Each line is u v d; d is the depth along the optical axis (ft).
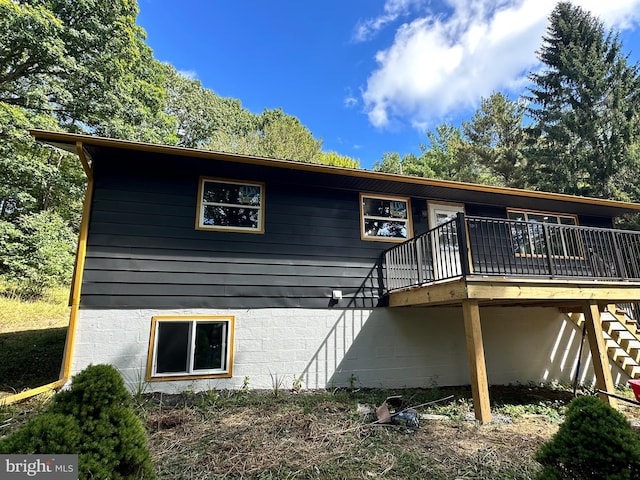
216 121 85.05
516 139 72.23
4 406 14.65
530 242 25.43
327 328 21.95
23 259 37.42
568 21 62.69
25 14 34.60
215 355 19.66
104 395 7.54
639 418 17.72
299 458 11.39
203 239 20.66
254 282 21.08
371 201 25.52
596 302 20.49
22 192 38.11
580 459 7.25
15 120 35.60
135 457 7.52
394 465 11.14
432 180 23.88
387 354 22.74
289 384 20.44
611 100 54.03
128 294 18.65
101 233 18.85
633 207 30.19
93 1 41.57
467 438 13.66
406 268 23.90
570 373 26.09
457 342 24.32
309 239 22.98
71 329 17.35
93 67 42.42
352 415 15.65
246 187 22.63
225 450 11.78
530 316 26.32
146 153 19.06
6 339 25.71
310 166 21.07
